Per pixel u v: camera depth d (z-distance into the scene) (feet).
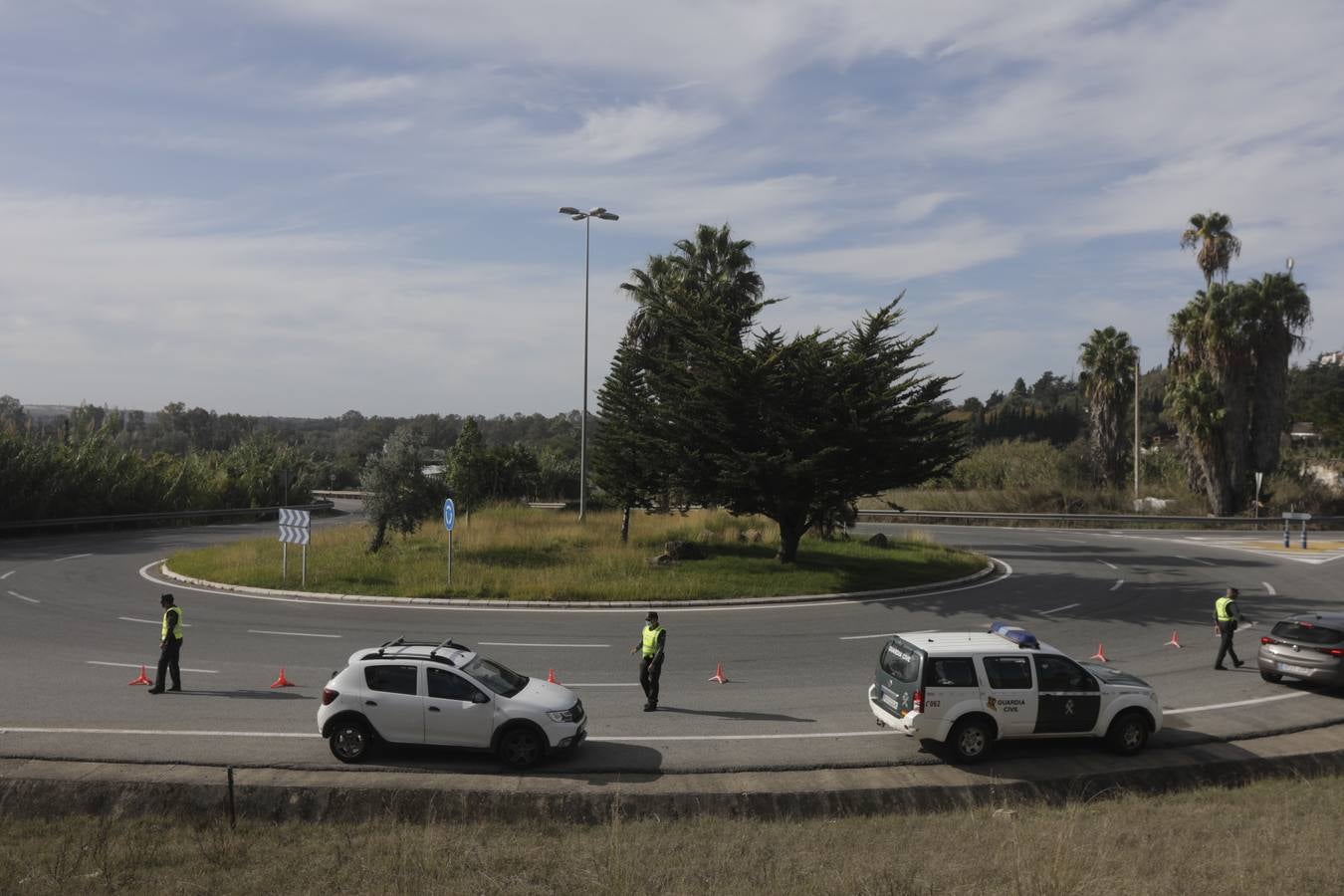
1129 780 40.88
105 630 68.08
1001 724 41.50
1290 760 43.04
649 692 49.03
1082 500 183.52
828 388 89.81
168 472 182.70
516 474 203.82
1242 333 166.81
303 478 230.27
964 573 100.68
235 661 58.65
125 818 35.94
